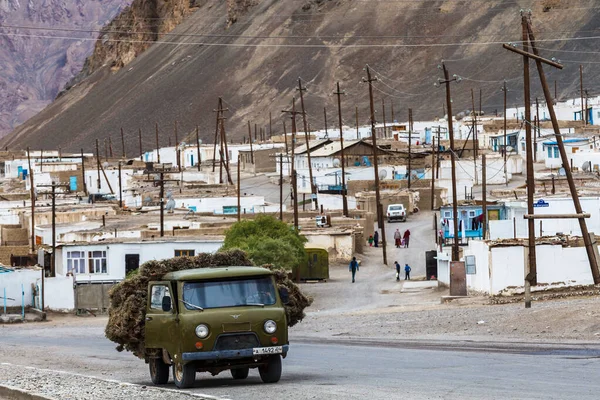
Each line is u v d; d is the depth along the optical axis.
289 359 79.38
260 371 62.00
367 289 193.75
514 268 147.38
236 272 60.81
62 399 55.09
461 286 160.38
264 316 59.47
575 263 147.00
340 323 128.00
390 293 185.00
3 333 150.50
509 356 71.50
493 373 60.75
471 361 69.31
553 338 84.88
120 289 66.25
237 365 59.78
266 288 60.81
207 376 70.38
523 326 95.56
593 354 69.50
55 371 75.94
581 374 58.12
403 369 66.31
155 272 65.19
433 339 94.94
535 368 62.41
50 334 142.38
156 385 64.88
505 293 145.38
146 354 65.69
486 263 151.00
